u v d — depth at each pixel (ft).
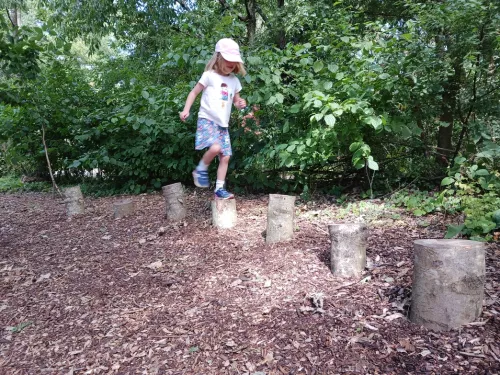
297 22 22.06
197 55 16.69
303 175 19.35
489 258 9.59
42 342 8.46
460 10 13.62
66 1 36.14
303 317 8.00
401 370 6.25
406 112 15.92
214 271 10.78
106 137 24.25
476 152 15.51
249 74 16.07
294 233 12.80
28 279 11.72
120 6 35.76
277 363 6.80
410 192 16.87
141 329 8.46
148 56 38.01
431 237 11.48
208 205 17.93
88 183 27.81
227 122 12.07
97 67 35.91
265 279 9.90
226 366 6.91
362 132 16.49
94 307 9.69
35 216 19.53
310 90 14.98
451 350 6.55
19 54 17.95
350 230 9.41
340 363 6.58
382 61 14.97
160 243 13.50
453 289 6.96
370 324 7.51
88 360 7.65
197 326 8.27
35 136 26.03
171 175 23.91
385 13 24.91
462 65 14.83
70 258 13.11
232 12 29.81
